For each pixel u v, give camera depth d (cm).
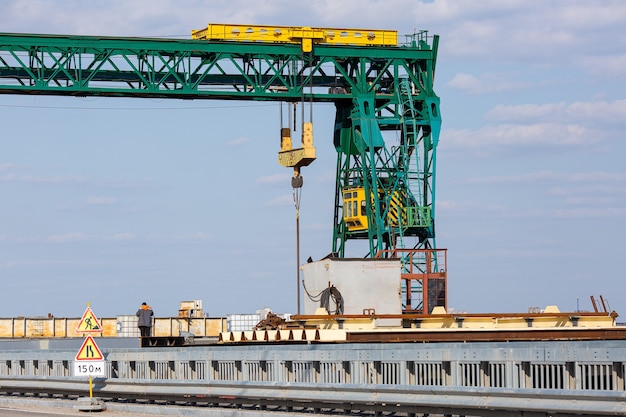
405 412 2644
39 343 7000
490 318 4203
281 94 8388
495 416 2397
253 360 3123
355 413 2861
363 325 4056
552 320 4281
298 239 5775
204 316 9069
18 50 8006
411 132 8575
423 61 8650
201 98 8350
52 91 8056
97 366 3581
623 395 2077
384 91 8850
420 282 6756
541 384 2277
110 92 8131
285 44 8338
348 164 8694
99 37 8106
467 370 2458
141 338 4472
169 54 8281
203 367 3331
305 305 4844
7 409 3716
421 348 2586
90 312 3588
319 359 2892
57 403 3828
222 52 8244
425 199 8606
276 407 3148
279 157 6631
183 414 3300
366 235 8775
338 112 8775
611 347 2120
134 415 3391
